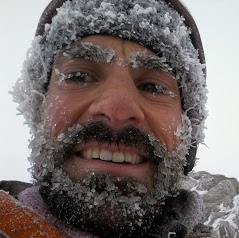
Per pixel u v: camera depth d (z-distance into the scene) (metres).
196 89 0.24
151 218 0.20
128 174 0.19
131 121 0.20
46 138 0.20
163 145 0.21
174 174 0.22
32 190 0.20
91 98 0.20
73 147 0.20
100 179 0.19
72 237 0.18
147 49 0.22
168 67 0.23
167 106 0.22
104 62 0.21
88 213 0.18
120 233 0.19
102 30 0.22
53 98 0.21
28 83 0.24
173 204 0.22
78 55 0.21
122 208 0.18
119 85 0.20
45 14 0.24
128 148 0.20
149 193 0.20
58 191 0.19
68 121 0.20
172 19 0.24
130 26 0.22
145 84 0.22
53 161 0.20
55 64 0.22
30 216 0.17
